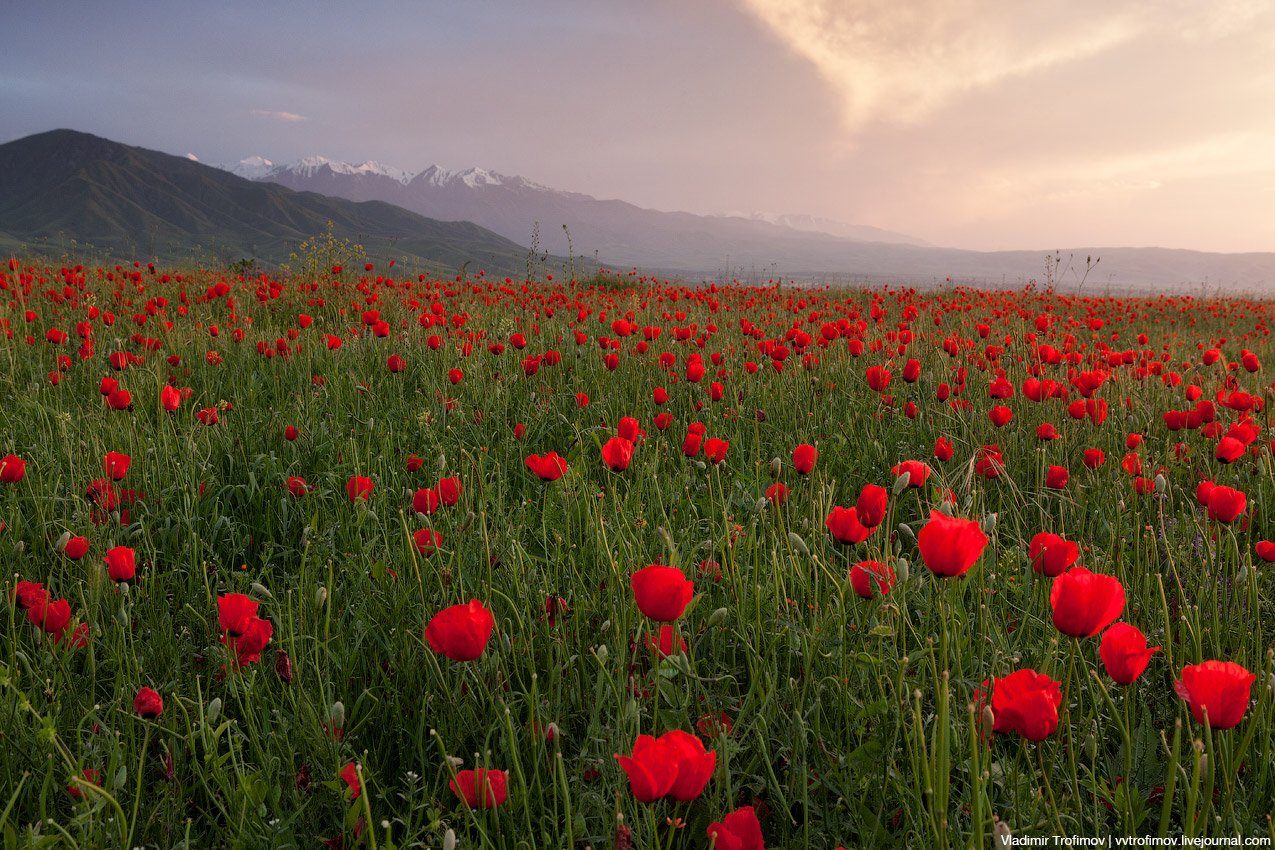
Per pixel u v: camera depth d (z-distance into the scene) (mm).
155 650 2490
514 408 5359
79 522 3209
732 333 8531
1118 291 26609
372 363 6809
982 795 1509
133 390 5250
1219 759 1912
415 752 2154
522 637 2363
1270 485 3688
